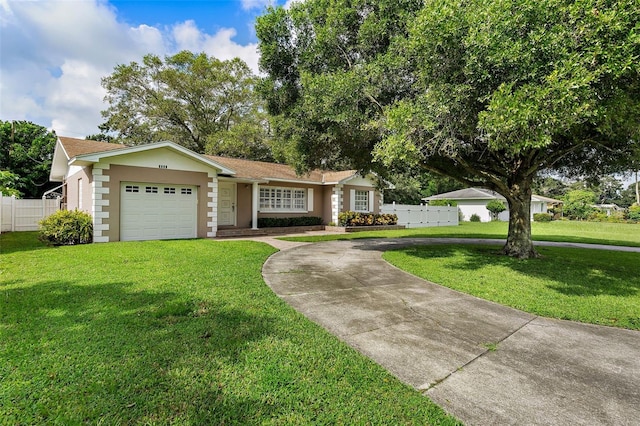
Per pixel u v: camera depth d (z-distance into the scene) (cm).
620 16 387
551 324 404
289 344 314
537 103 412
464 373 279
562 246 1173
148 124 2628
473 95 533
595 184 1059
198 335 324
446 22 509
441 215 2444
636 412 230
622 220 2911
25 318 355
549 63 427
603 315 437
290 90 888
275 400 227
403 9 719
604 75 425
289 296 492
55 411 206
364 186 1984
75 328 331
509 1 450
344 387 247
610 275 666
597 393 254
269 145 2484
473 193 3328
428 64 563
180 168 1187
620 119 487
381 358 301
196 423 200
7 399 216
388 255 887
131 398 221
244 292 481
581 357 317
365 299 488
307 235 1484
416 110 593
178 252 823
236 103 2933
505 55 455
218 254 812
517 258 857
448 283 592
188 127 2872
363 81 707
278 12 832
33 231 1474
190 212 1230
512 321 411
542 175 1089
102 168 1023
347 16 759
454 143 621
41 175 2247
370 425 206
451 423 212
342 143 895
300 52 851
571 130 608
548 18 439
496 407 232
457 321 406
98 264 654
